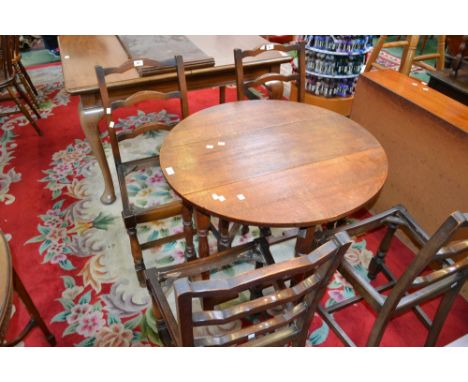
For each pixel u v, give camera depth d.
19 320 1.54
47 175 2.40
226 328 1.53
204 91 3.54
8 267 0.90
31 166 2.48
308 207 1.07
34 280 1.71
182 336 0.73
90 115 1.75
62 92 3.42
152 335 1.50
